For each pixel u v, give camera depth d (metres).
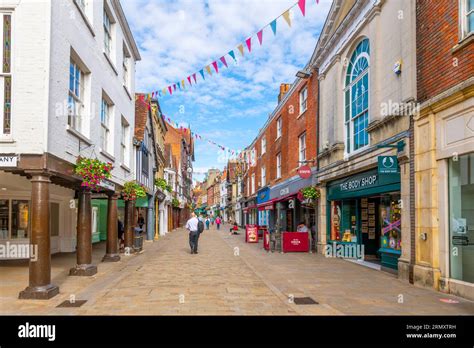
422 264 8.37
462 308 6.44
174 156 44.81
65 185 9.86
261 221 30.91
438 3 7.95
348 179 12.80
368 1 11.22
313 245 17.06
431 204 8.02
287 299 7.17
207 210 102.75
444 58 7.73
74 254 14.89
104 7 12.12
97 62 10.82
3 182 11.01
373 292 7.80
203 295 7.57
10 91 7.25
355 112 12.63
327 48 14.51
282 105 23.03
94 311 6.32
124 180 14.86
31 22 7.24
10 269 10.66
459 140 7.30
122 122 15.26
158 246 19.67
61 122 7.91
